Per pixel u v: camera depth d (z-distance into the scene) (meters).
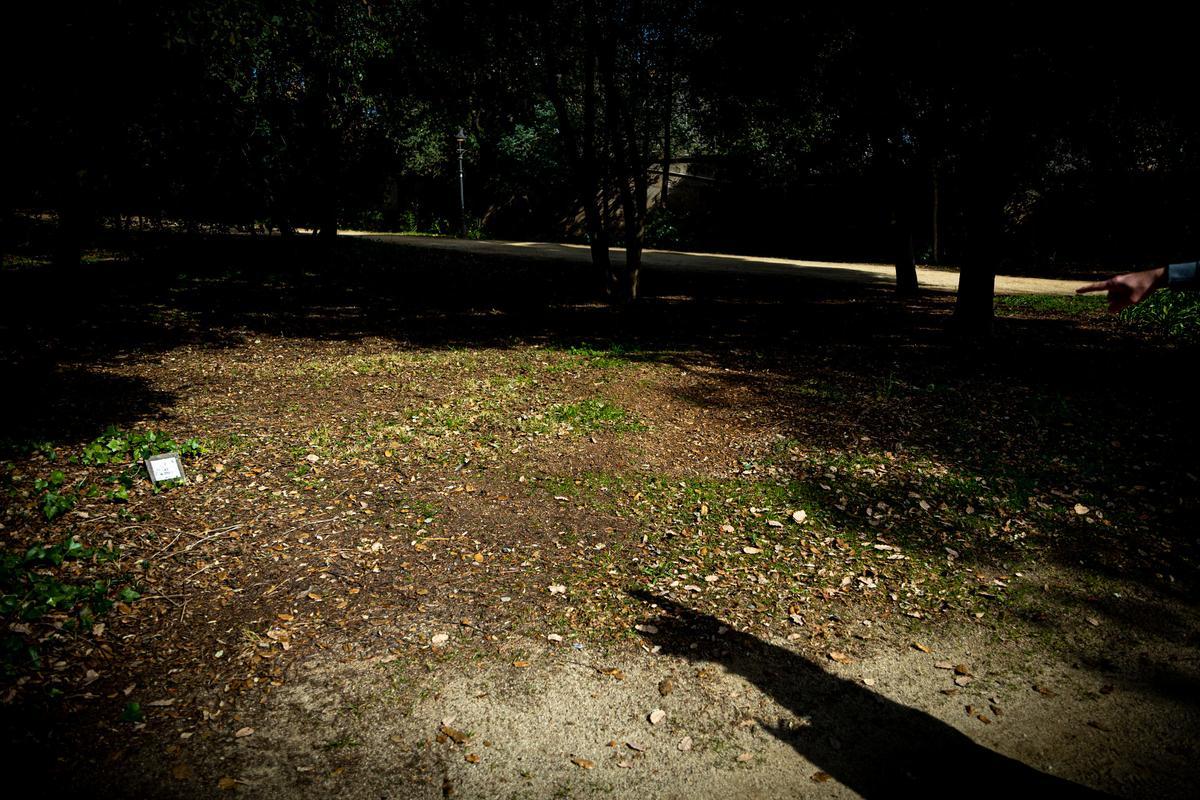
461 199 38.34
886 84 11.18
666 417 7.79
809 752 2.96
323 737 2.97
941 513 5.43
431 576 4.34
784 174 27.47
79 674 3.25
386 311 15.05
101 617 3.69
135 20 7.46
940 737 3.07
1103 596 4.26
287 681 3.32
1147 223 25.17
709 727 3.11
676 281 21.22
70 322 11.54
